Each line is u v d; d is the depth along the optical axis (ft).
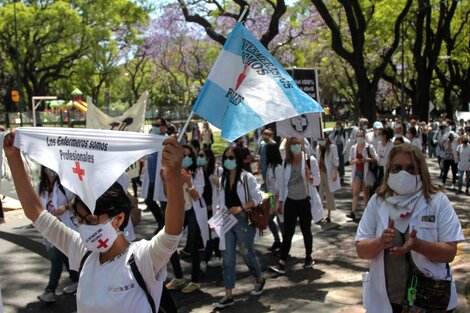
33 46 126.00
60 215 20.54
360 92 75.51
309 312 18.83
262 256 27.76
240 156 20.70
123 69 200.44
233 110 11.47
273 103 11.46
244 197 20.53
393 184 10.72
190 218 22.24
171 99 218.38
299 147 24.72
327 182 35.60
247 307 20.33
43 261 26.76
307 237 25.34
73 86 163.84
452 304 10.72
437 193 10.73
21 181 9.59
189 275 24.50
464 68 170.30
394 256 10.79
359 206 41.96
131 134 8.57
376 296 11.04
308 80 34.01
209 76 11.60
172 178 8.12
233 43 11.81
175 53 156.87
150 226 34.22
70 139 8.82
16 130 9.30
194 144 27.43
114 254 8.55
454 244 10.39
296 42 122.83
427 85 109.91
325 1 104.73
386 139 36.24
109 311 8.22
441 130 63.72
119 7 130.93
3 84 151.94
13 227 34.42
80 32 128.06
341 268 25.43
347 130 84.43
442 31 107.34
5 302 21.15
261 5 97.81
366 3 100.68
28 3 127.85
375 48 122.31
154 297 8.51
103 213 8.34
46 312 20.16
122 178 21.02
